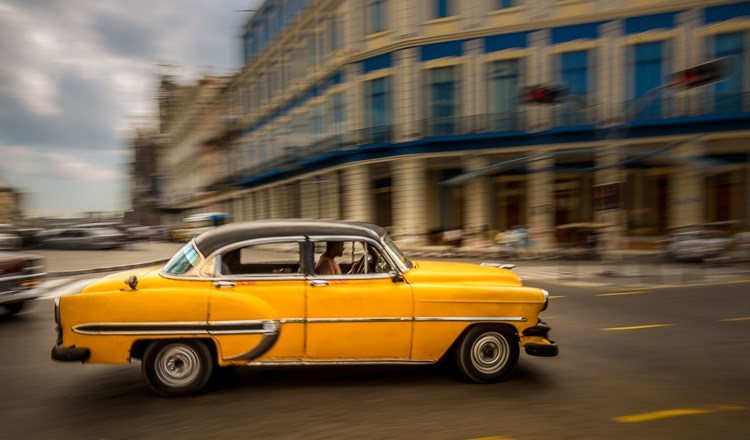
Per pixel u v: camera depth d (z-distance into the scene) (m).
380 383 5.04
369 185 25.84
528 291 5.03
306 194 32.94
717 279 12.74
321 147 28.73
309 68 30.69
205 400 4.65
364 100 25.31
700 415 4.16
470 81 22.72
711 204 22.19
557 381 5.07
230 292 4.76
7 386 5.17
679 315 8.39
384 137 24.20
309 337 4.79
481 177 22.86
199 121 59.25
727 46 19.94
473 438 3.74
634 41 20.67
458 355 5.00
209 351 4.78
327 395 4.71
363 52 24.92
